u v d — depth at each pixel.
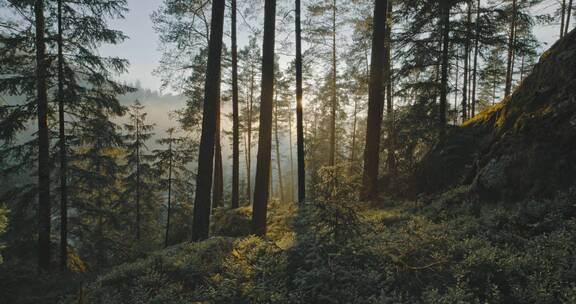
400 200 12.04
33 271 9.79
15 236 11.30
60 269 11.42
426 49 13.34
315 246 5.50
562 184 6.27
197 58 17.45
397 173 13.98
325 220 5.52
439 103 14.02
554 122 6.97
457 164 10.79
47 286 8.88
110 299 6.04
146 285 6.21
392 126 15.02
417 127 13.92
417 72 14.56
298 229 6.21
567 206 5.69
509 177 7.30
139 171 22.92
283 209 15.04
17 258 11.06
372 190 11.89
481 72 15.05
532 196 6.60
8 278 8.79
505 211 6.52
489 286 4.33
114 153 15.41
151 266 7.10
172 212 22.78
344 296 4.61
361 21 16.98
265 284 5.35
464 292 4.16
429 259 5.07
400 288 4.72
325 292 4.74
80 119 12.45
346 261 5.30
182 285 6.08
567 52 8.25
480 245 5.44
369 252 5.52
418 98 14.34
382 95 13.03
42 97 11.22
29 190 11.59
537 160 6.87
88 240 16.45
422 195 10.47
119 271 7.29
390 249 5.56
